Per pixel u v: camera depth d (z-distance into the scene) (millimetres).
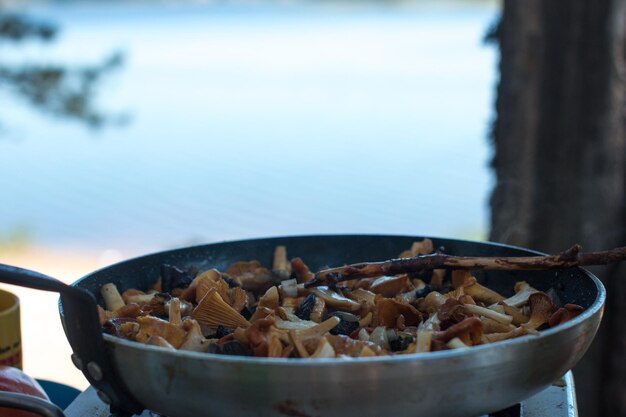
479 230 6145
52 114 4539
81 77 4527
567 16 1974
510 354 926
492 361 918
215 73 18281
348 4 42156
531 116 2023
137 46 22438
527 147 2037
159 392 966
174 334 1088
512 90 2027
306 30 27422
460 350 905
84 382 3326
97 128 4773
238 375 899
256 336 1021
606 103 1986
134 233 6504
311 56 20703
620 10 1946
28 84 4418
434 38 23016
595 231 2025
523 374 950
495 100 2096
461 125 11156
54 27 4504
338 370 881
